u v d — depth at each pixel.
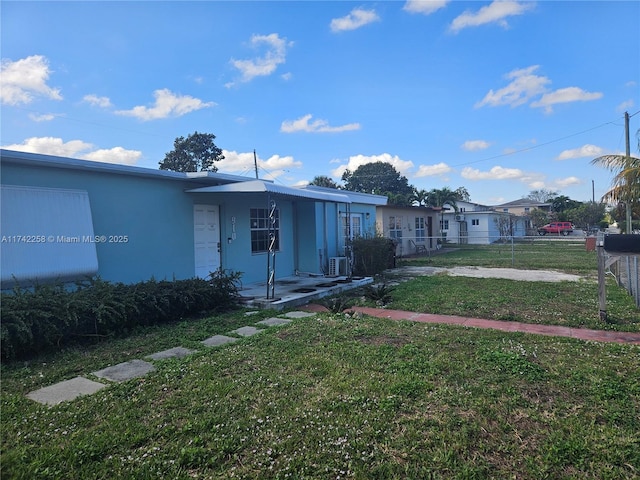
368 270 13.02
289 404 3.53
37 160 5.96
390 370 4.28
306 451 2.84
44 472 2.61
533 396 3.63
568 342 5.26
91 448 2.86
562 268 14.38
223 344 5.38
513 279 11.53
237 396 3.71
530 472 2.59
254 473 2.61
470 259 18.27
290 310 7.68
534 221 47.97
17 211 5.80
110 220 7.23
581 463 2.66
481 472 2.59
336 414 3.34
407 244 22.19
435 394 3.67
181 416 3.34
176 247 8.46
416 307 7.74
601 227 46.25
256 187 7.95
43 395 3.85
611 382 3.83
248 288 9.70
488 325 6.45
